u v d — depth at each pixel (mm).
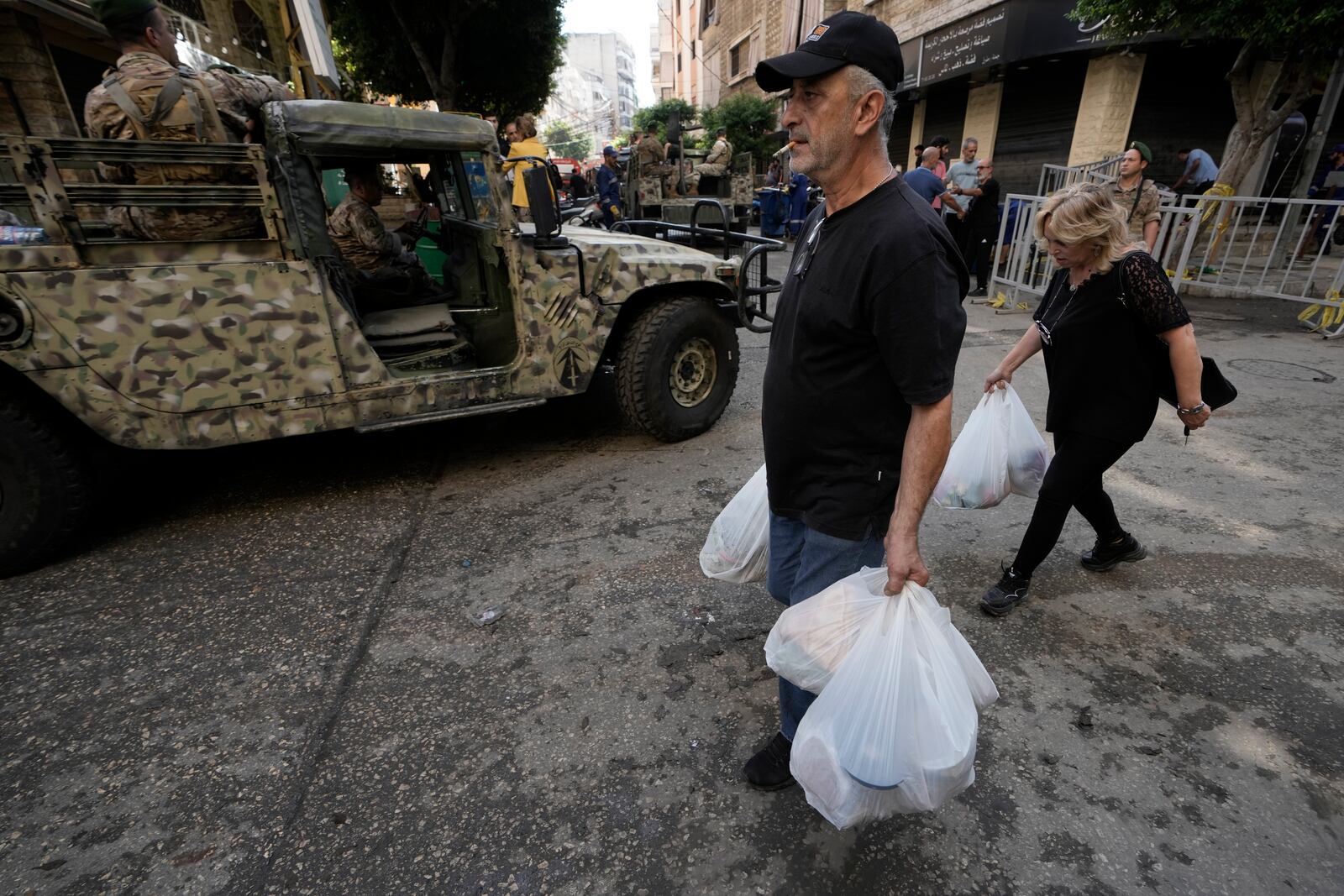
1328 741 1933
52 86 7016
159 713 2070
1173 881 1546
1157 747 1920
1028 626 2443
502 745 1959
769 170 17266
